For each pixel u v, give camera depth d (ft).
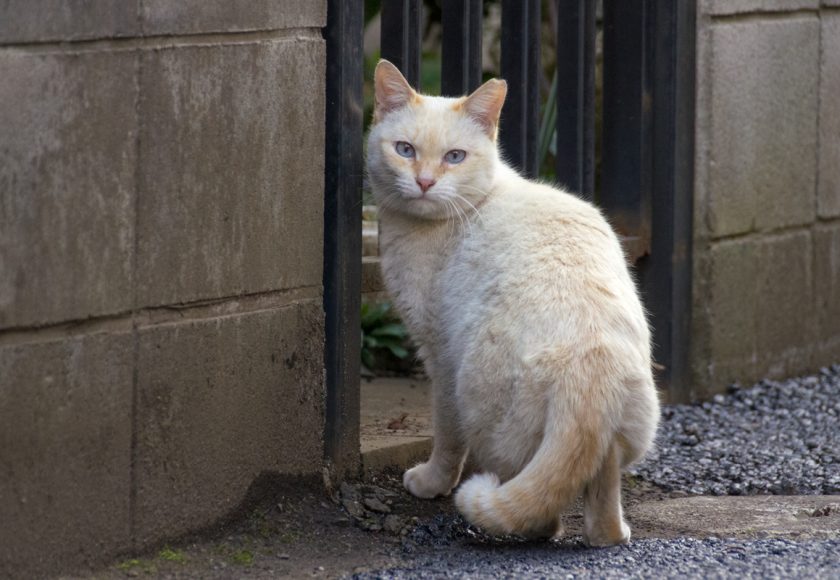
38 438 13.14
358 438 17.88
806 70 25.91
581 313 14.62
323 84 16.52
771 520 17.22
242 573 14.51
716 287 24.44
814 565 14.06
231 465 15.62
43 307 13.03
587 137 22.45
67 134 13.10
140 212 14.01
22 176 12.69
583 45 22.07
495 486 14.49
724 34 23.80
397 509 17.26
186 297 14.71
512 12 20.56
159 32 13.99
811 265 26.81
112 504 14.08
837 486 19.56
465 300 15.97
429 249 16.93
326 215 17.04
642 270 23.58
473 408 15.24
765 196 25.35
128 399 14.12
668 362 23.70
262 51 15.44
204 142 14.73
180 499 14.94
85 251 13.43
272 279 15.97
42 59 12.76
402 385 24.57
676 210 23.30
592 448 14.19
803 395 24.98
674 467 20.75
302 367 16.69
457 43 19.63
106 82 13.44
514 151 20.81
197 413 15.02
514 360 14.65
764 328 25.79
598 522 15.06
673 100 22.97
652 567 14.01
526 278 15.10
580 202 16.52
